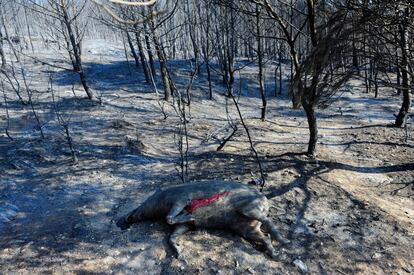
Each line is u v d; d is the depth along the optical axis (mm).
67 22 14320
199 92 20656
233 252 5621
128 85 20812
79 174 8430
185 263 5414
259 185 7520
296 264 5391
